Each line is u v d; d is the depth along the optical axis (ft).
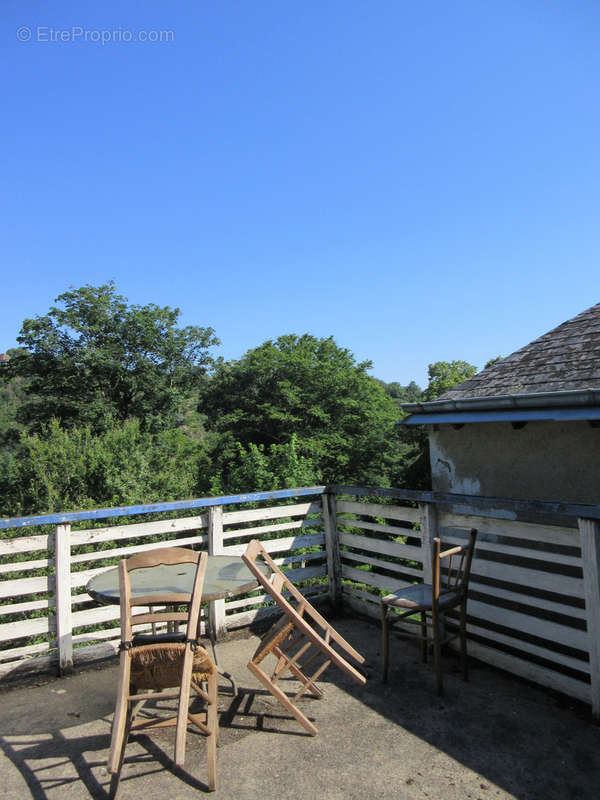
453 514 12.66
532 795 7.43
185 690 7.72
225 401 88.58
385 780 7.87
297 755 8.61
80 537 12.76
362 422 77.20
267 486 31.55
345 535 16.15
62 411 102.68
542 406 13.53
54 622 12.49
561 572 13.03
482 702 10.24
